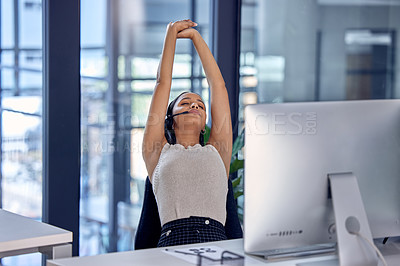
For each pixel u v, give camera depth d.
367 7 4.41
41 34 3.32
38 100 3.35
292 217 1.84
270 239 1.83
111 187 3.66
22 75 3.29
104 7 3.52
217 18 3.92
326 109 1.86
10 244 2.04
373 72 4.48
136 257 1.92
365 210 1.93
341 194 1.85
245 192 1.80
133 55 3.65
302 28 4.23
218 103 2.84
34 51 3.31
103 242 3.66
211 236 2.46
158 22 3.72
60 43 3.31
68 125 3.38
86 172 3.56
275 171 1.81
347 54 4.39
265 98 4.18
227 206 2.74
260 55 4.12
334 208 1.84
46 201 3.40
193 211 2.50
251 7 4.06
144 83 3.71
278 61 4.18
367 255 1.85
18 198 3.35
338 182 1.86
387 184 1.96
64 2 3.30
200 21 3.90
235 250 2.01
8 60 3.24
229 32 3.97
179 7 3.79
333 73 4.36
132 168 3.72
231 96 4.03
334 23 4.32
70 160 3.40
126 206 3.72
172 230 2.48
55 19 3.28
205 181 2.57
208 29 3.94
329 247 2.03
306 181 1.84
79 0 3.35
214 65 2.89
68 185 3.41
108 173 3.64
